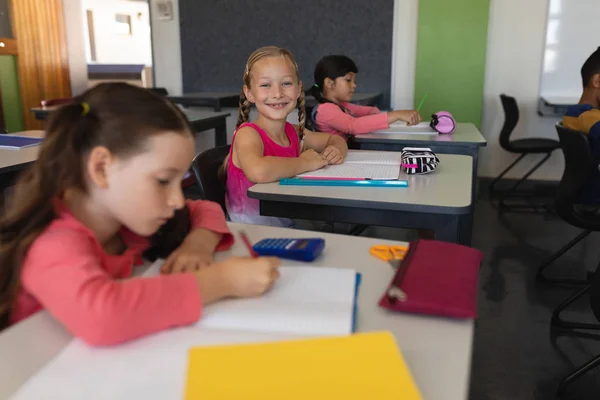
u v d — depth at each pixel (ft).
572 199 7.12
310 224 9.52
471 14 14.17
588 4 13.83
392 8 14.75
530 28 14.28
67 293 2.13
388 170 5.28
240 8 15.93
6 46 17.15
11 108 17.65
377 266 2.93
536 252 9.57
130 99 2.38
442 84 14.79
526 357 6.17
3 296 2.34
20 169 6.04
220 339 2.13
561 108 12.95
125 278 2.64
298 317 2.25
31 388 1.82
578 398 5.43
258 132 5.68
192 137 2.54
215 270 2.42
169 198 2.47
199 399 1.65
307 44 15.60
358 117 9.87
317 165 5.34
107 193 2.39
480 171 15.46
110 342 2.07
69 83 19.98
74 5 19.95
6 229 2.32
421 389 1.85
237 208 5.64
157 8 16.70
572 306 7.42
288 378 1.75
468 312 2.27
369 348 1.91
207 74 16.71
